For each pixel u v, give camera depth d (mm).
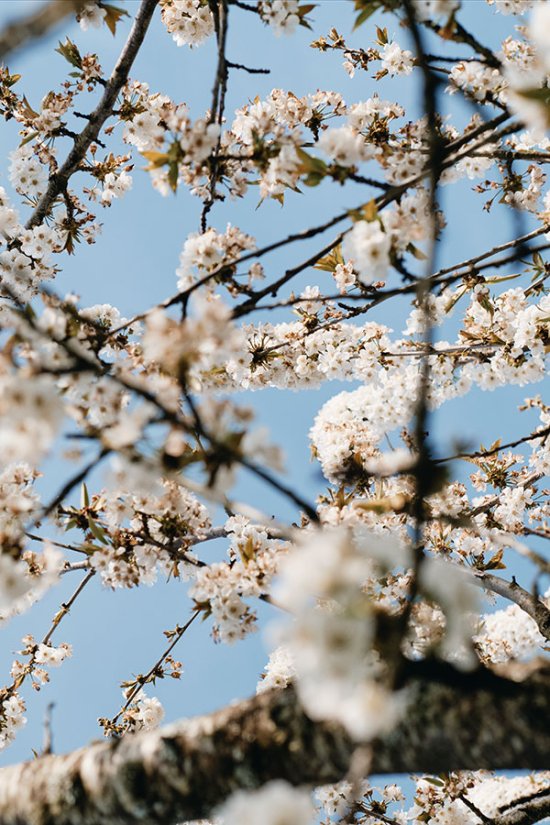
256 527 3725
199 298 2354
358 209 2324
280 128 2701
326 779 1562
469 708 1466
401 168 2803
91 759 1769
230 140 3111
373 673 1330
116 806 1669
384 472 2529
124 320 4137
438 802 4820
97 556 3086
